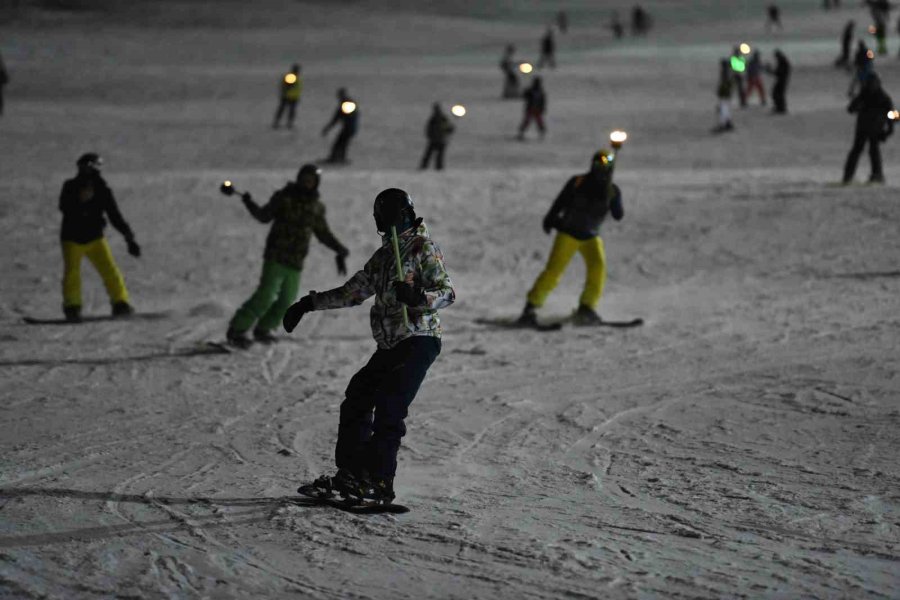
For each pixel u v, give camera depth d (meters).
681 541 11.82
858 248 35.44
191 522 12.47
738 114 75.25
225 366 23.41
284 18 146.88
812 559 11.11
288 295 25.58
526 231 42.06
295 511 12.92
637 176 51.81
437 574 10.79
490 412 18.92
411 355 12.99
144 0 159.00
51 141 64.62
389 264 13.06
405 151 63.75
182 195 46.91
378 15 153.00
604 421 18.14
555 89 88.69
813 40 120.62
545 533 12.15
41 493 13.61
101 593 10.16
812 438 16.56
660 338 25.75
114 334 27.08
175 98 85.00
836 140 64.69
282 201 25.12
